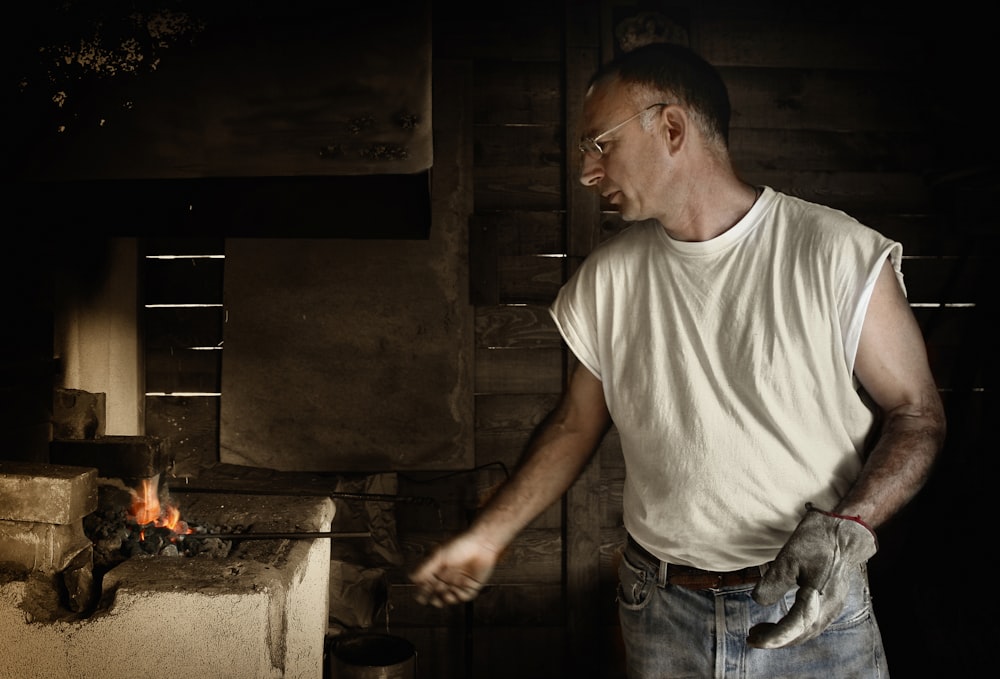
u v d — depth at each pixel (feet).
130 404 10.32
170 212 8.14
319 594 8.29
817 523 3.99
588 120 4.96
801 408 4.66
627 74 4.85
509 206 10.98
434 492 11.01
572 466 5.52
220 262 10.84
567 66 10.80
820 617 3.84
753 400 4.72
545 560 11.14
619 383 5.28
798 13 11.03
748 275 4.75
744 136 11.11
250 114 6.42
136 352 10.49
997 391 11.16
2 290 7.39
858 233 4.50
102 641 6.25
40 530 6.41
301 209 8.16
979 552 10.77
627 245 5.30
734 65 10.99
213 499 8.81
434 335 10.84
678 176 4.80
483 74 10.93
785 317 4.62
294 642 7.11
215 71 6.54
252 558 7.23
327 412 10.80
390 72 6.51
